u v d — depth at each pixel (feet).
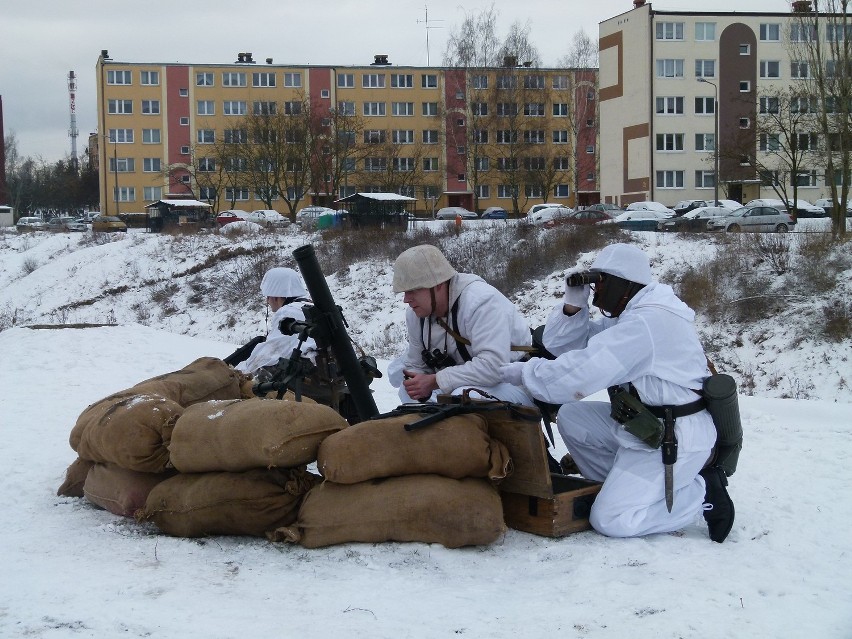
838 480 20.66
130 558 15.23
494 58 234.38
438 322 17.90
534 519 16.19
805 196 207.72
